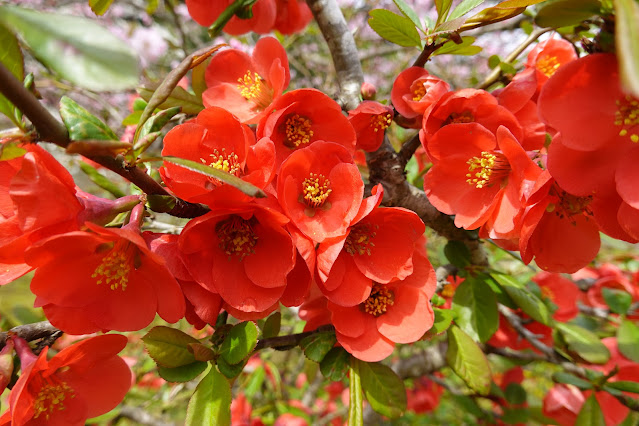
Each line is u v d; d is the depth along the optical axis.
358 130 0.22
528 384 0.75
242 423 0.39
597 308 0.39
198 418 0.16
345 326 0.19
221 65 0.22
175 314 0.16
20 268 0.15
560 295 0.34
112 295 0.16
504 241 0.18
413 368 0.43
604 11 0.14
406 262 0.18
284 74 0.19
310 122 0.19
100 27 0.09
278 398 0.46
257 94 0.21
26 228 0.12
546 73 0.24
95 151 0.12
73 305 0.15
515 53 0.26
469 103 0.20
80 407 0.17
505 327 0.32
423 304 0.19
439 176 0.20
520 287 0.26
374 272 0.18
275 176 0.17
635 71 0.08
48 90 0.62
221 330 0.18
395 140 0.47
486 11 0.17
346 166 0.17
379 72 0.81
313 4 0.27
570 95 0.14
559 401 0.32
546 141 0.25
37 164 0.12
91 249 0.15
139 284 0.16
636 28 0.08
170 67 0.67
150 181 0.15
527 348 0.35
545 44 0.24
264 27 0.30
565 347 0.29
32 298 0.46
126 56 0.09
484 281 0.26
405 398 0.20
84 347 0.16
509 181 0.17
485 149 0.18
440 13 0.20
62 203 0.13
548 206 0.17
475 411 0.42
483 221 0.18
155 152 0.50
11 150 0.13
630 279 0.39
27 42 0.09
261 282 0.16
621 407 0.31
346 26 0.27
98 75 0.09
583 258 0.18
